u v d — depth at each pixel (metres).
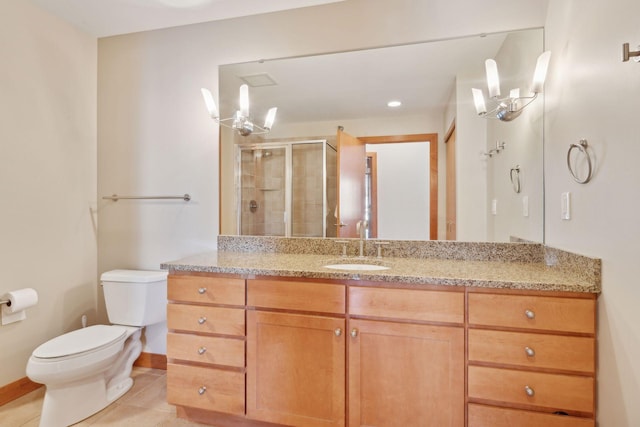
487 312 1.34
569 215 1.45
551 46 1.65
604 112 1.17
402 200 2.02
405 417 1.42
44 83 2.07
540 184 1.74
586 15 1.29
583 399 1.26
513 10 1.80
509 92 1.82
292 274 1.54
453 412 1.37
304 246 2.11
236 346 1.61
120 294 2.11
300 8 2.07
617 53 1.09
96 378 1.83
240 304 1.60
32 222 2.02
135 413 1.82
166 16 2.13
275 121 2.17
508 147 1.84
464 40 1.87
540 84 1.60
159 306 2.14
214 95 2.21
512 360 1.32
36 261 2.04
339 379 1.49
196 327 1.66
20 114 1.94
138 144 2.33
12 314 1.91
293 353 1.54
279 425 1.63
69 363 1.64
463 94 1.91
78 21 2.18
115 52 2.36
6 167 1.88
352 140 2.08
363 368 1.46
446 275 1.42
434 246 1.94
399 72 1.99
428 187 1.99
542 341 1.29
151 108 2.31
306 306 1.52
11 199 1.91
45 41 2.07
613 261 1.13
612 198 1.13
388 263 1.79
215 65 2.20
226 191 2.22
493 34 1.83
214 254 2.09
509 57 1.81
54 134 2.13
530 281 1.31
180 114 2.26
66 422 1.69
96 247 2.40
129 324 2.11
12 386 1.91
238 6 2.03
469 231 1.92
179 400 1.69
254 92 2.18
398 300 1.42
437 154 1.97
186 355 1.67
